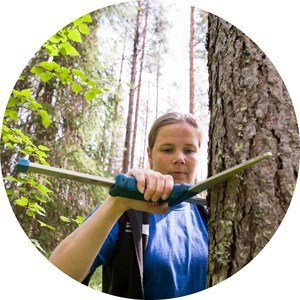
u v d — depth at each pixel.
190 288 1.64
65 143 3.70
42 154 2.52
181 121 1.81
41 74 2.31
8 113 2.39
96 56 4.03
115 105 4.21
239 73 1.39
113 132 4.21
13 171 3.41
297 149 1.27
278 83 1.34
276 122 1.29
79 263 1.46
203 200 1.45
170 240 1.69
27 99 2.35
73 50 2.36
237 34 1.46
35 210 2.63
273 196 1.23
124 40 4.62
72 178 1.26
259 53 1.39
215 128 1.41
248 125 1.31
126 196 1.27
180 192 1.28
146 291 1.62
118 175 1.25
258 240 1.21
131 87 4.66
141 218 1.64
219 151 1.36
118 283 1.60
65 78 2.35
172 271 1.62
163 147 1.79
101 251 1.60
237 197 1.27
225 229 1.27
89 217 1.56
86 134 3.86
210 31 1.60
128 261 1.59
